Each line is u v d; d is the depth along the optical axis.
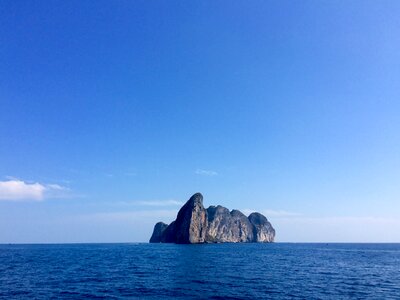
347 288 46.94
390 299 38.88
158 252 143.75
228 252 144.00
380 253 158.75
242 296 39.59
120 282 50.66
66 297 38.31
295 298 38.84
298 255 133.62
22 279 54.09
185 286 46.84
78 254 140.00
